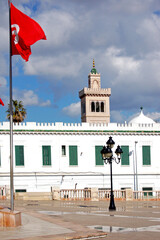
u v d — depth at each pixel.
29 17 20.56
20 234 16.55
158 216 24.88
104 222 21.48
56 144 58.69
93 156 59.94
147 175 61.53
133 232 17.91
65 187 58.38
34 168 57.47
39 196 42.81
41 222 20.41
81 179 59.06
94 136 60.25
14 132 57.00
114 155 60.66
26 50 20.55
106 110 104.75
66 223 20.03
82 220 22.36
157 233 17.59
